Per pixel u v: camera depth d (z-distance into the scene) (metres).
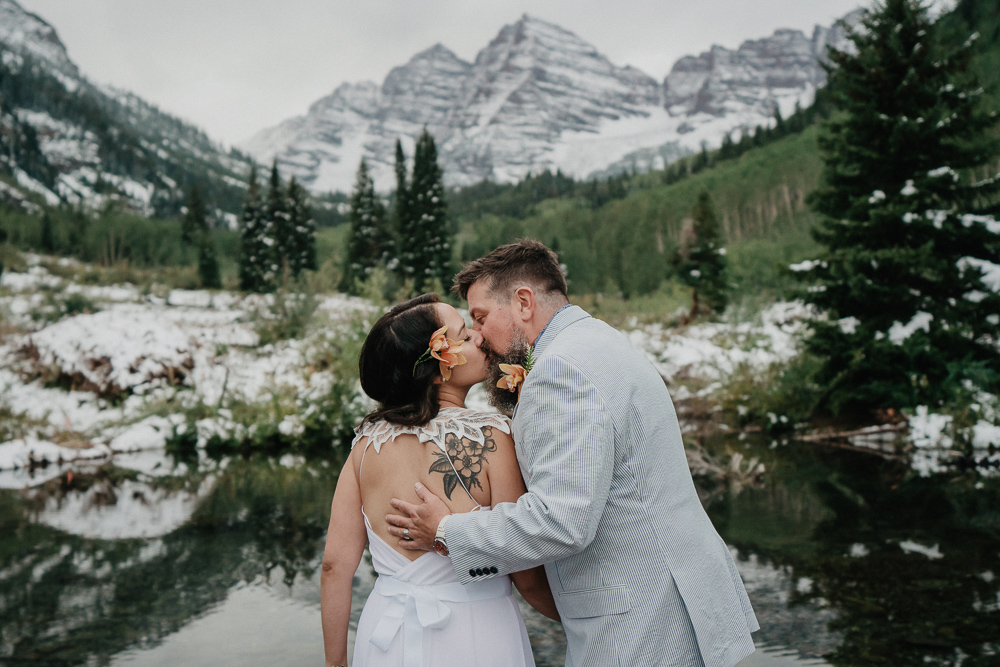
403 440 1.72
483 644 1.67
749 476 6.00
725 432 8.43
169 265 48.81
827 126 8.42
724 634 1.61
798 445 7.50
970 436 6.73
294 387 8.73
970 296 7.75
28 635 3.05
